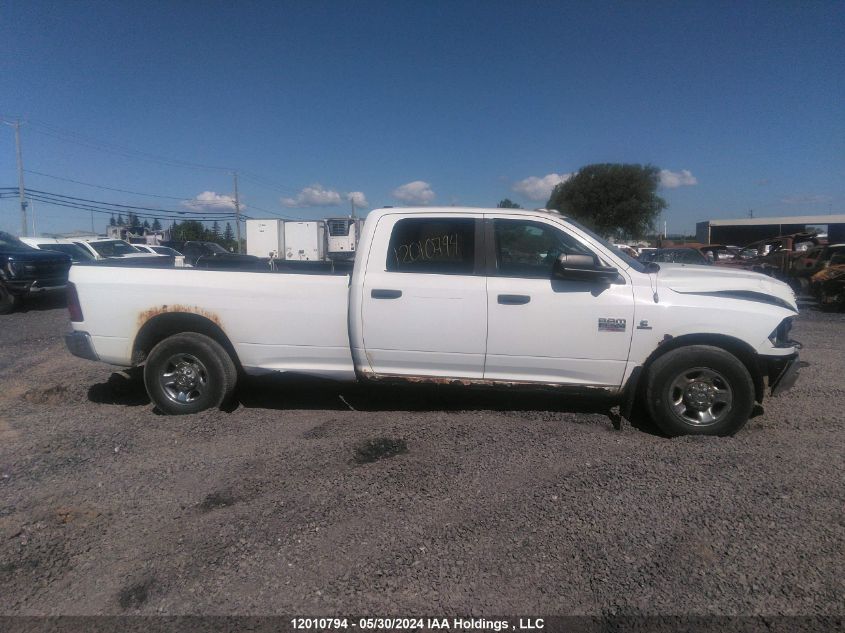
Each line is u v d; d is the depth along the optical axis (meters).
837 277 14.74
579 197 46.75
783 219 57.03
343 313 5.28
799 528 3.50
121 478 4.26
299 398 6.16
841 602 2.88
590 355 5.00
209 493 4.02
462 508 3.77
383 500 3.88
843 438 4.97
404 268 5.21
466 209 5.23
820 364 7.93
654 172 46.16
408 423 5.33
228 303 5.41
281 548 3.36
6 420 5.57
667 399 4.91
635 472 4.24
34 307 15.19
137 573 3.16
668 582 3.04
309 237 36.31
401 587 3.03
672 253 23.52
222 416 5.47
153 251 25.28
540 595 2.96
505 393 6.21
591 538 3.43
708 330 4.85
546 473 4.25
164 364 5.53
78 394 6.45
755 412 5.67
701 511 3.70
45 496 3.99
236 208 56.97
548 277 5.08
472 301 5.05
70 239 22.30
